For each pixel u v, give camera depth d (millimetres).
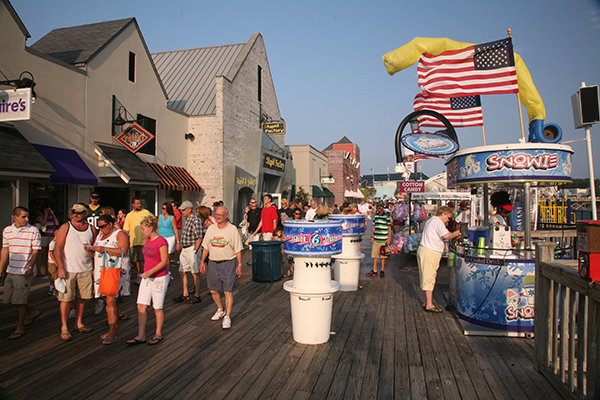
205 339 5242
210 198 15578
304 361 4508
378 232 9500
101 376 4129
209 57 19328
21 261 5293
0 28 8484
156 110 13828
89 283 5418
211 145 15625
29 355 4688
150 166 13055
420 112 8562
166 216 7883
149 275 5059
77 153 10477
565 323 3764
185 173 15250
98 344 5055
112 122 11805
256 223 11227
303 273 5113
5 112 7703
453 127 8695
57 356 4660
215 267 5836
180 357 4629
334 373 4191
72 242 5262
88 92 10891
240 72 17578
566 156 5523
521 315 5305
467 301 5715
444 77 7945
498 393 3740
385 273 10172
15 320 6051
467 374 4160
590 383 3164
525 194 5703
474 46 7805
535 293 4324
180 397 3686
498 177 5551
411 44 8125
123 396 3705
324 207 8086
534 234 7117
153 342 5043
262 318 6203
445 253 11352
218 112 15609
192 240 7125
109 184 11445
